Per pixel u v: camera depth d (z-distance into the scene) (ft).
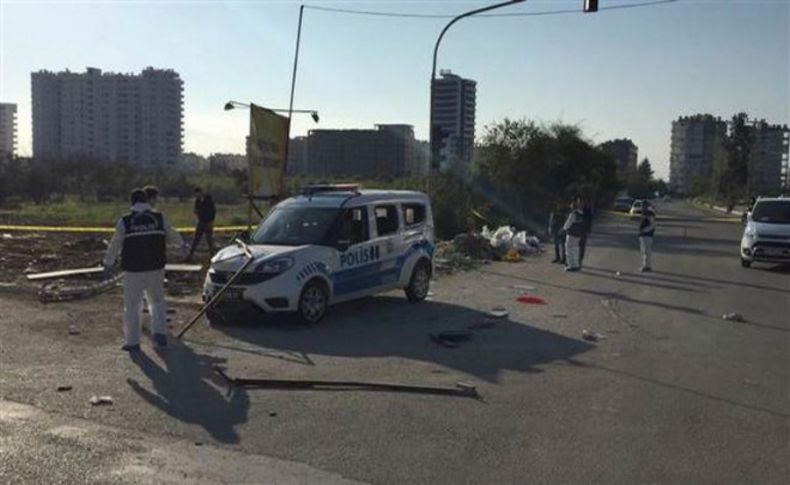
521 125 137.28
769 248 71.67
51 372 27.27
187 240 83.56
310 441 20.65
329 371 28.37
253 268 36.70
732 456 20.10
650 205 68.95
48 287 45.96
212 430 21.44
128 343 31.24
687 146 576.61
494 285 56.13
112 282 46.37
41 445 19.90
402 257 44.80
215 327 36.58
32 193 204.23
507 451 20.13
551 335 36.81
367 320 39.83
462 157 117.39
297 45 71.87
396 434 21.33
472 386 25.81
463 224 103.40
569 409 24.11
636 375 28.89
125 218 31.17
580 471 18.84
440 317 41.11
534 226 128.88
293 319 38.32
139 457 19.20
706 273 68.54
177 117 363.76
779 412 24.23
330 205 41.47
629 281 60.95
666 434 21.80
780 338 37.42
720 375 29.19
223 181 238.27
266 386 25.94
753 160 355.36
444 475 18.45
